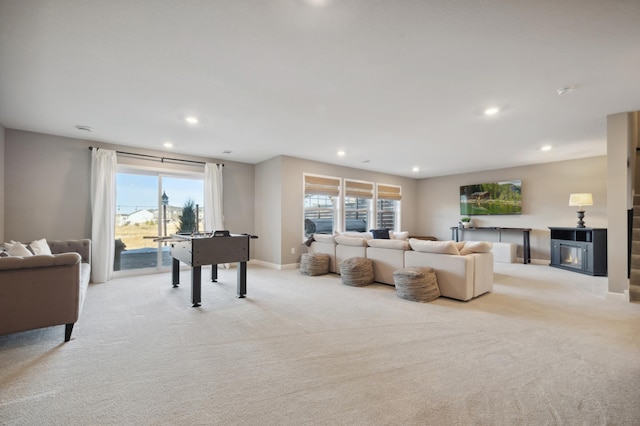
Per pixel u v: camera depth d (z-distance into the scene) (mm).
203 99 3146
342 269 4508
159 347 2301
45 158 4359
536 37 2059
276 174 5930
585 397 1652
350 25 1941
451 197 8211
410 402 1615
